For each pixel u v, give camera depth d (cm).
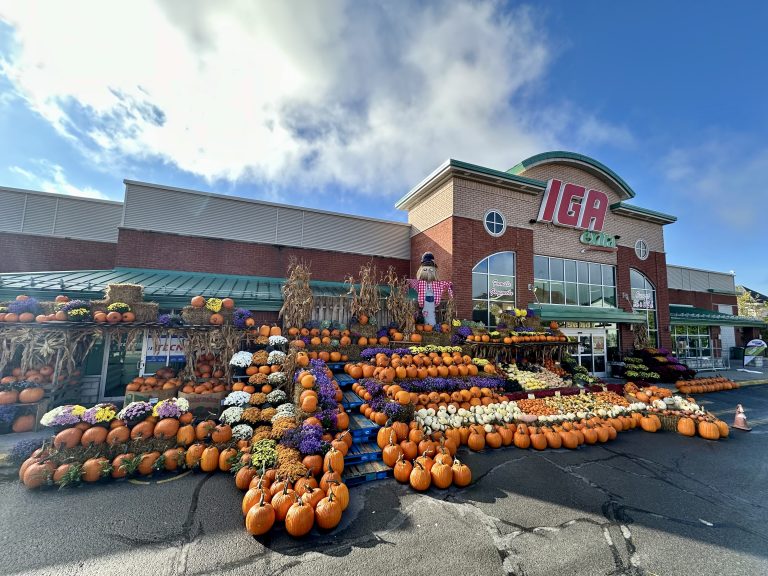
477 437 677
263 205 1363
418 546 376
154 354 831
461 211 1319
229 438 579
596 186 1638
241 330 849
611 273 1664
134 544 362
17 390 651
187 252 1220
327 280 1433
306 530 386
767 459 664
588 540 393
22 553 342
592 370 1515
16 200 1112
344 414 618
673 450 708
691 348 2180
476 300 1321
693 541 396
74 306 716
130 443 522
